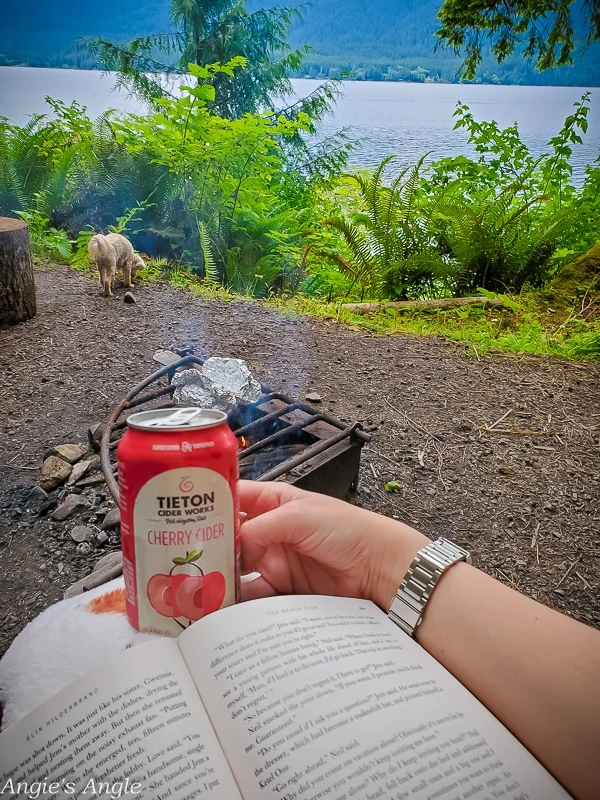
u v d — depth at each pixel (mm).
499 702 798
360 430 2477
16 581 2031
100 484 2514
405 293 6523
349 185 8406
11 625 1852
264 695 700
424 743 682
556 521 2459
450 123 13258
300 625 818
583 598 2033
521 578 2119
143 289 5352
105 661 744
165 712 685
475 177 7258
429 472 2781
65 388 3389
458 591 892
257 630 779
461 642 856
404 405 3465
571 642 811
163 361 3520
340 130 10469
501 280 6383
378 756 654
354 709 700
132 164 6676
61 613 884
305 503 1033
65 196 6848
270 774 631
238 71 10109
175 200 6660
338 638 813
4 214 6898
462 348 4504
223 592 808
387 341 4562
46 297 4973
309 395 3416
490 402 3570
